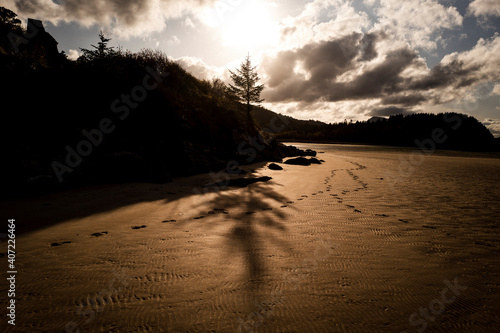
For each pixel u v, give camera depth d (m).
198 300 2.41
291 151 28.31
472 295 2.54
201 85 20.56
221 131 16.52
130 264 3.16
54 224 4.81
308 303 2.38
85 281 2.73
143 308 2.28
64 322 2.06
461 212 6.10
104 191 7.89
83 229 4.55
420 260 3.38
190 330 2.01
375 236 4.32
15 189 6.99
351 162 24.19
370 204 6.90
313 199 7.48
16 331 1.94
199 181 10.29
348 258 3.41
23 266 3.06
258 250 3.66
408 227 4.86
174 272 2.96
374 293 2.56
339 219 5.37
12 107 8.68
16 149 7.52
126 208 6.13
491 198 7.99
